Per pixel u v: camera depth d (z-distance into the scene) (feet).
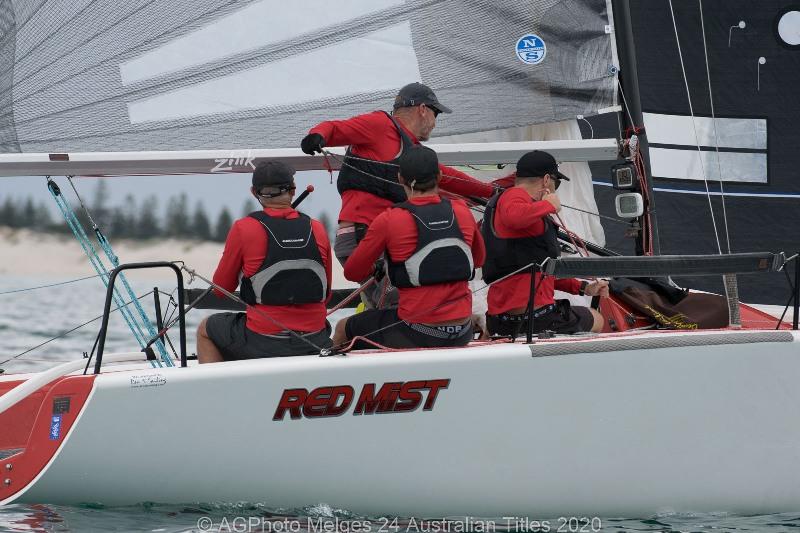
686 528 53.47
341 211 59.72
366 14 62.03
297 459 50.78
